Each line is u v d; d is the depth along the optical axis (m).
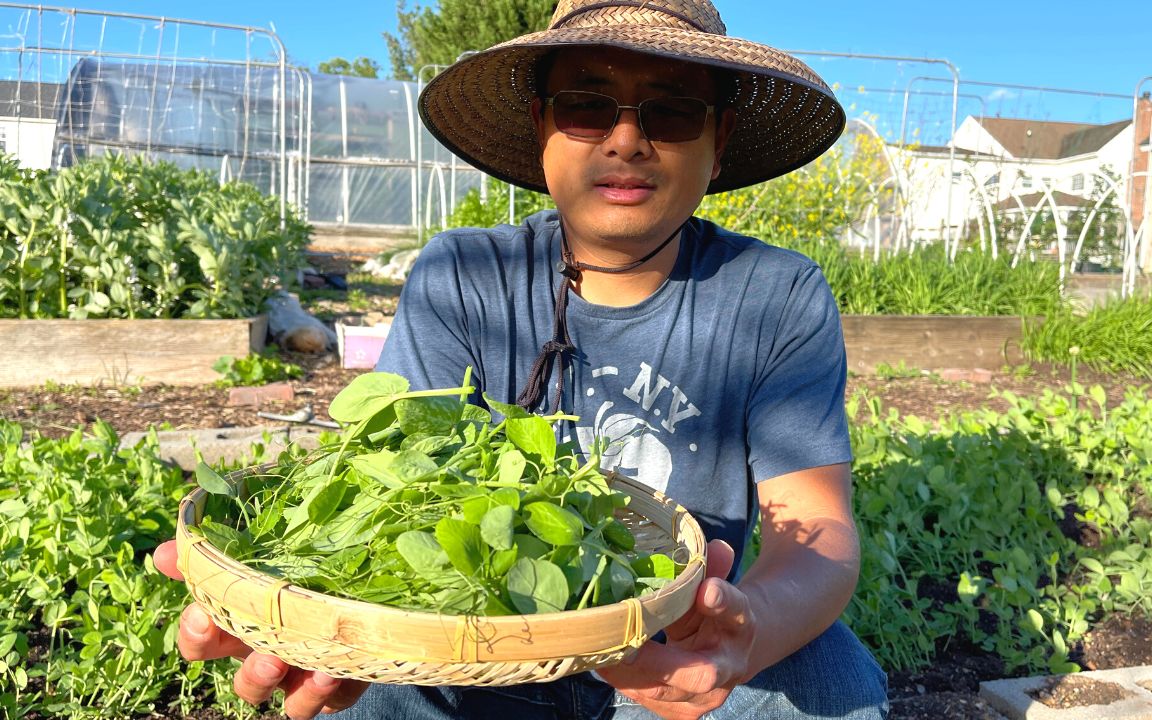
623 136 1.53
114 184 6.15
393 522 1.10
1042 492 3.86
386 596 1.03
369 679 1.00
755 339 1.71
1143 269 11.38
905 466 3.47
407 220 18.05
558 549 1.04
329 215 17.61
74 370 5.25
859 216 10.47
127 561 2.31
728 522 1.73
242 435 3.94
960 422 4.66
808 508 1.59
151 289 5.81
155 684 2.18
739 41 1.59
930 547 3.21
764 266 1.76
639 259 1.70
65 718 2.16
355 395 1.32
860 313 7.87
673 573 1.15
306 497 1.20
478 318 1.78
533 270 1.81
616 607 0.97
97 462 2.99
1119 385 7.09
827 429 1.65
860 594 2.76
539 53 1.68
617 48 1.54
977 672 2.62
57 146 14.59
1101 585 2.89
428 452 1.23
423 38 30.00
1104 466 4.02
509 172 2.09
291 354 6.36
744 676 1.24
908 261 8.48
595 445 1.35
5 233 5.38
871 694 1.61
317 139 17.09
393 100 17.80
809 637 1.41
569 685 1.67
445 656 0.94
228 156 15.72
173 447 3.62
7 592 2.37
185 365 5.43
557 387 1.73
